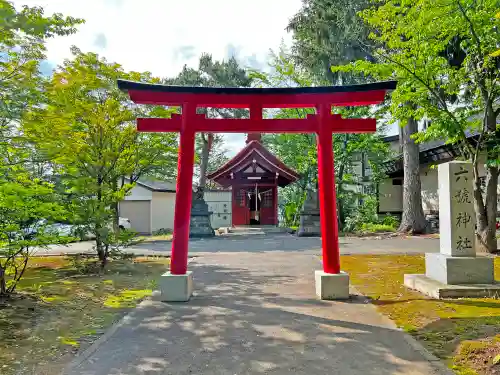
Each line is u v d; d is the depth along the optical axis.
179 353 4.38
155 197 29.12
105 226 9.81
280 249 14.73
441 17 9.44
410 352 4.32
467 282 7.00
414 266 10.22
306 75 23.48
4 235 6.67
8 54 6.78
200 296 7.13
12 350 4.57
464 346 4.39
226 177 23.89
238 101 7.14
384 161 25.22
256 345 4.60
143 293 7.56
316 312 5.98
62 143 8.04
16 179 7.14
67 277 9.13
